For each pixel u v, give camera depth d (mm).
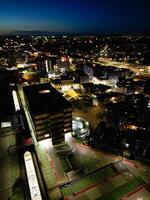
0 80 154375
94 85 171875
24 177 67125
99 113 130125
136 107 124062
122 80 184000
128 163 80000
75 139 97812
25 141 83500
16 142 83125
